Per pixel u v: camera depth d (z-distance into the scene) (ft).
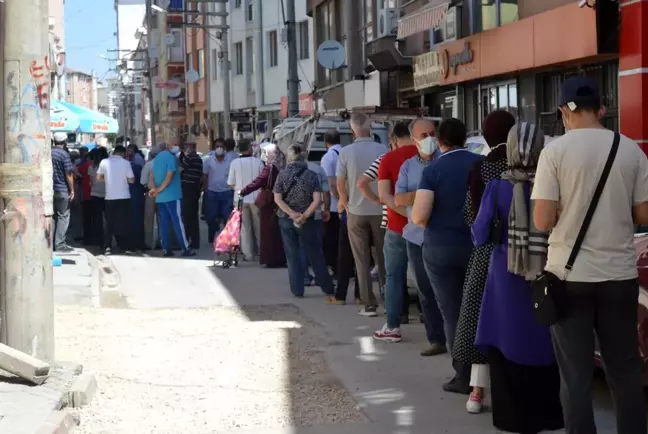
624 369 16.07
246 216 49.70
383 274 32.35
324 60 85.92
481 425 19.94
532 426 19.27
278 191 36.35
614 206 15.83
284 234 37.14
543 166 16.19
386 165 26.81
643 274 19.81
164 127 224.53
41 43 22.07
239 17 157.58
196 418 20.63
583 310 15.99
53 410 19.61
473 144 33.06
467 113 65.10
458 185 21.85
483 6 60.39
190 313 33.73
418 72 69.46
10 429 17.94
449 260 22.00
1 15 21.95
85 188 58.90
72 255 49.19
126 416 20.74
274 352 26.99
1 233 22.39
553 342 16.65
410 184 24.76
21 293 22.33
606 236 15.81
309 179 36.09
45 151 22.38
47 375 21.44
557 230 16.17
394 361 25.84
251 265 48.29
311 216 36.09
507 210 19.19
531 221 17.80
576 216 15.87
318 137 54.65
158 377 24.09
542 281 16.19
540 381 19.34
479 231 19.40
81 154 63.52
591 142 15.94
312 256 36.50
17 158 22.08
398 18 78.18
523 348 18.99
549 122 53.31
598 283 15.81
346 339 28.76
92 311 33.30
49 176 22.59
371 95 84.79
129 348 27.27
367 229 32.01
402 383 23.52
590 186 15.80
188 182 55.31
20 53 21.83
